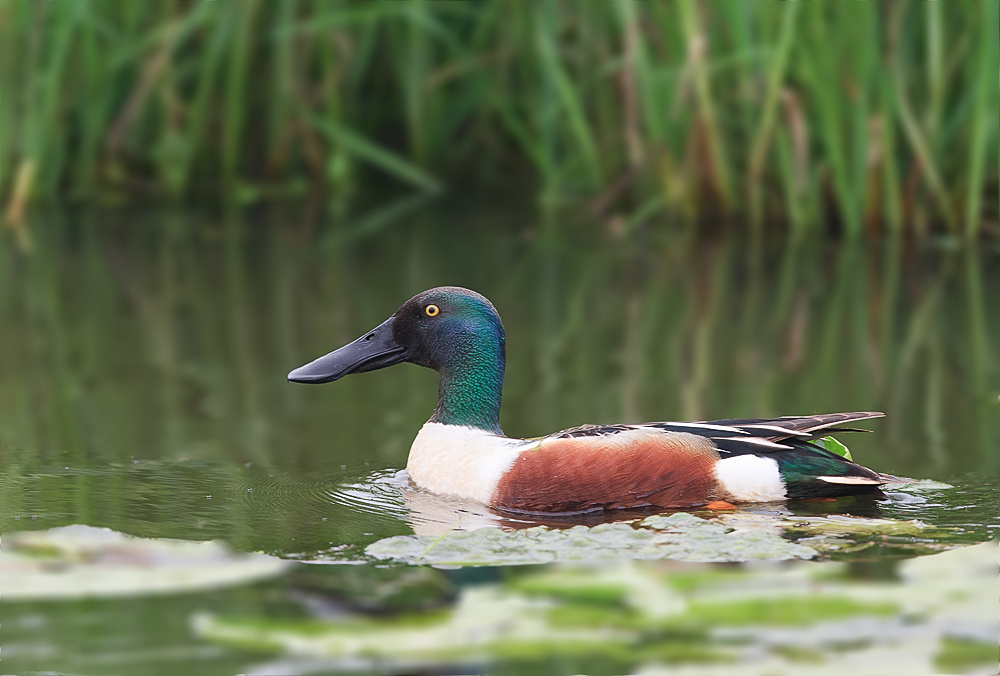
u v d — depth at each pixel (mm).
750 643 5672
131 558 6742
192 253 17797
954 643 5652
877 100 17109
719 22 17328
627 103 18031
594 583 6434
